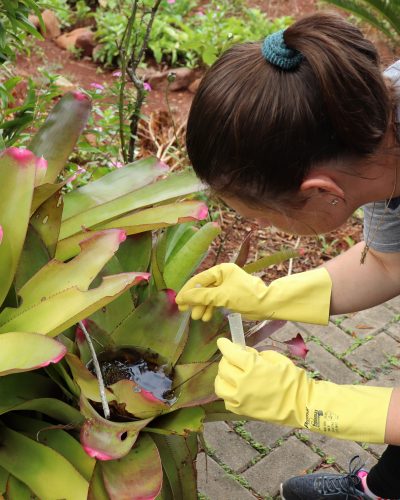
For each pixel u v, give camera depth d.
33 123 2.29
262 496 1.84
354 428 1.23
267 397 1.24
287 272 2.59
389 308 2.45
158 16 3.90
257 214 1.16
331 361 2.23
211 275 1.41
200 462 1.90
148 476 1.25
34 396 1.35
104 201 1.58
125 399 1.27
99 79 3.65
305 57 1.01
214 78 1.05
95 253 1.29
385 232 1.33
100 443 1.19
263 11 4.41
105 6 4.06
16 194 1.29
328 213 1.14
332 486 1.77
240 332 1.33
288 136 1.01
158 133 3.05
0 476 1.29
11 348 1.15
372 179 1.11
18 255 1.28
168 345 1.42
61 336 1.36
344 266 1.44
